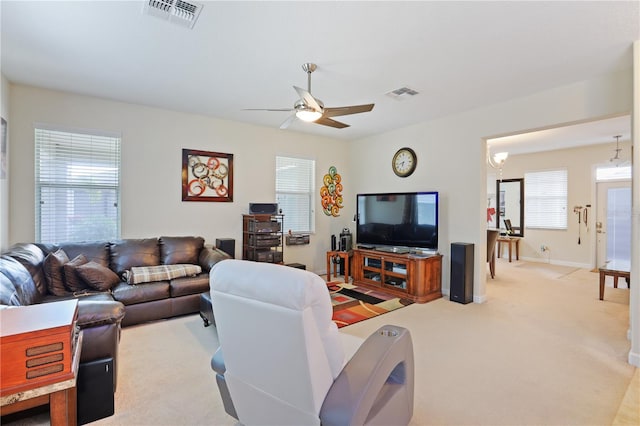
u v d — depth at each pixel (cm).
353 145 616
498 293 466
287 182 553
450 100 383
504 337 305
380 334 161
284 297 117
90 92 364
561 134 546
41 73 312
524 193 755
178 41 251
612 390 217
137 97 381
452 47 257
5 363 124
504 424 183
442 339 301
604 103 311
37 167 353
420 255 445
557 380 229
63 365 135
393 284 464
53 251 329
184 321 345
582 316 365
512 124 381
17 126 340
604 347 283
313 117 296
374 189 572
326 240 599
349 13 213
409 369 171
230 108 422
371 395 127
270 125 511
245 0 200
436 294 442
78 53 271
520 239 761
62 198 369
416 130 497
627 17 215
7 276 223
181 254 403
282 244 504
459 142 439
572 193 684
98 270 317
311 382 123
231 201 487
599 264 654
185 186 445
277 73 310
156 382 225
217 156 471
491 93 360
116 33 240
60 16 218
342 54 270
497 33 237
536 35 239
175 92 364
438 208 457
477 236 421
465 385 223
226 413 193
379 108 415
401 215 477
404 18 218
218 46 259
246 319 135
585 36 240
